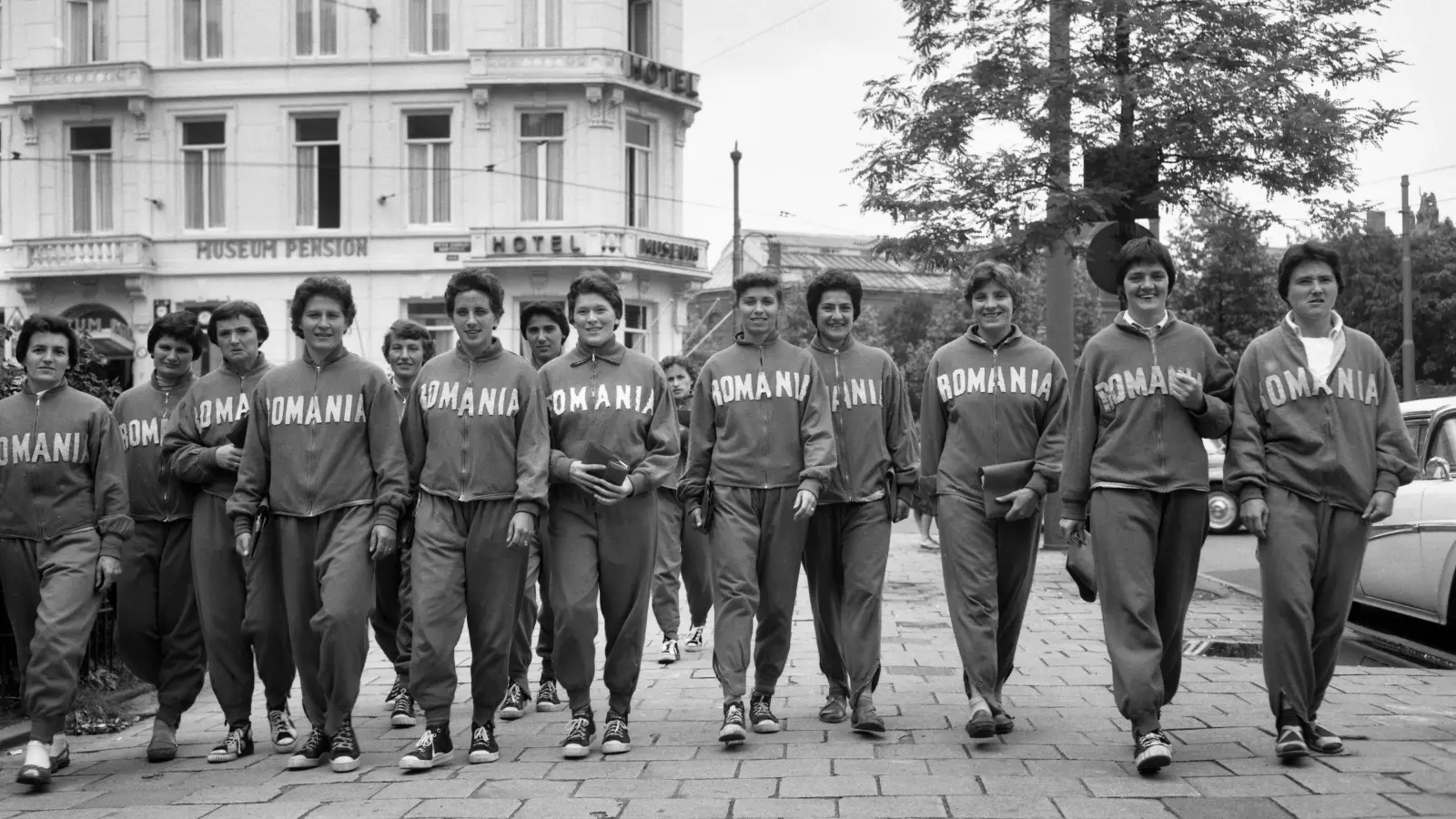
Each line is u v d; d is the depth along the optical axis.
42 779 5.73
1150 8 11.52
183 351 6.73
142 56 28.52
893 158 12.46
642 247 28.31
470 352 6.12
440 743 5.88
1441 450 9.60
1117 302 13.70
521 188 28.06
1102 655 8.50
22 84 28.61
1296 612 5.48
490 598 5.98
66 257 28.33
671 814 4.88
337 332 6.13
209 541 6.28
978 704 5.98
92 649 8.09
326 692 5.89
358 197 28.25
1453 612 9.01
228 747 6.23
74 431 6.23
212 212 28.70
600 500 5.89
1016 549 6.24
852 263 72.25
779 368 6.39
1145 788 5.07
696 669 8.49
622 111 28.20
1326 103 11.41
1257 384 5.70
